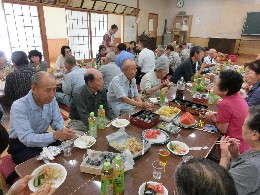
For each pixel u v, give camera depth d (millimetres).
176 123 1812
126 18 7453
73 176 1163
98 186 1099
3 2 4406
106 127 1745
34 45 5199
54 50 7891
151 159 1339
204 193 546
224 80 1652
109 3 6461
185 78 3529
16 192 1008
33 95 1675
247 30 7562
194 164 616
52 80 1590
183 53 6016
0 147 806
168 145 1464
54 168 1188
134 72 2486
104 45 5555
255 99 2295
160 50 5469
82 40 6641
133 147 1387
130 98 2561
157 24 9180
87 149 1373
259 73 2316
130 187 1096
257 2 7371
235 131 1656
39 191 922
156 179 1158
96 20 6738
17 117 1596
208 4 8383
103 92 2262
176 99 2285
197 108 2059
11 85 2586
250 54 7887
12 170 1623
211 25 8523
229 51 8156
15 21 4758
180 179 598
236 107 1631
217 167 607
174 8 9211
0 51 3346
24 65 2697
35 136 1546
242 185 1007
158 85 2822
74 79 3127
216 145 1716
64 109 3590
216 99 2502
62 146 1434
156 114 1857
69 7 5480
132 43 6488
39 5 4895
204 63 4176
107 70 3568
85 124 2105
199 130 1756
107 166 987
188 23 8844
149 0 8281
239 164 1101
